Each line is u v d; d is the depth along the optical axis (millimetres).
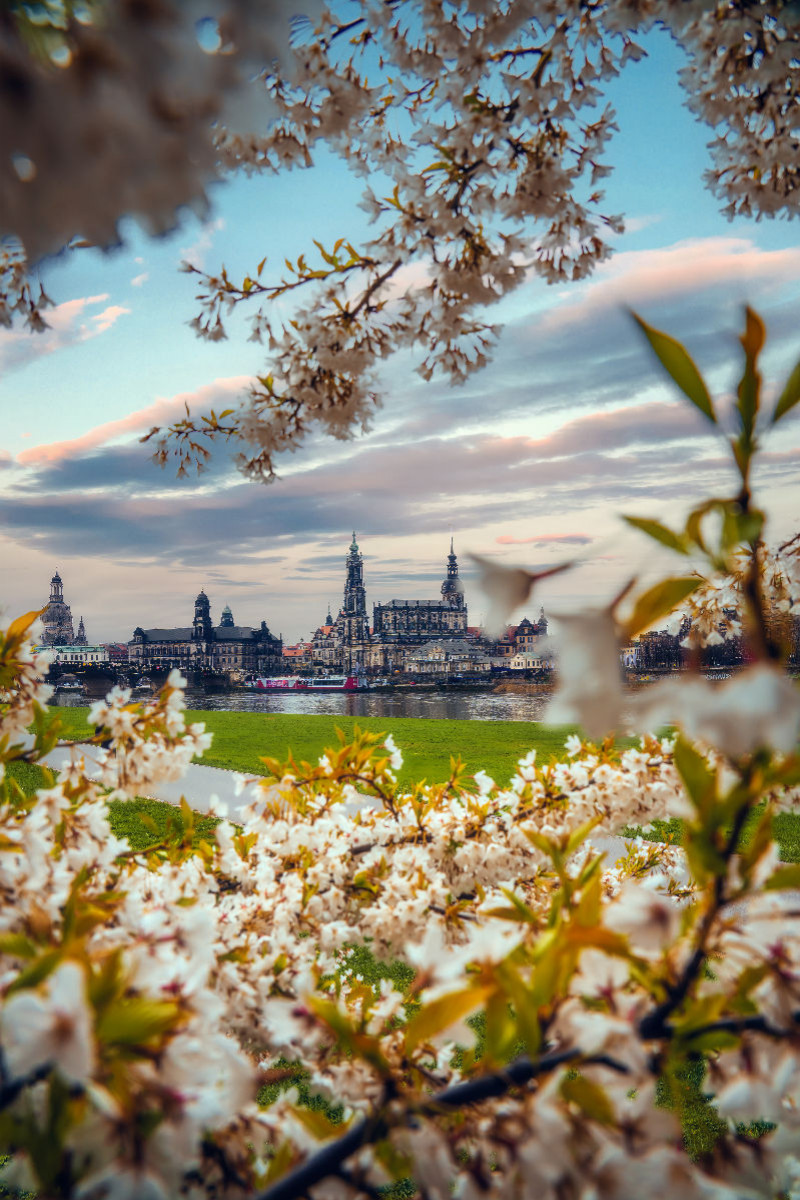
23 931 1159
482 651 187375
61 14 437
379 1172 1056
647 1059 936
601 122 2389
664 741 2844
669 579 723
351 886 2697
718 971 996
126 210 449
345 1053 1682
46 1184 835
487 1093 989
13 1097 859
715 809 841
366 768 3037
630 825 2879
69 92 428
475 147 2332
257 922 2328
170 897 2008
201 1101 889
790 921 971
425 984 1004
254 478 2891
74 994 777
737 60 2242
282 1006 1217
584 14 2117
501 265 2488
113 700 2156
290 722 34469
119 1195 831
